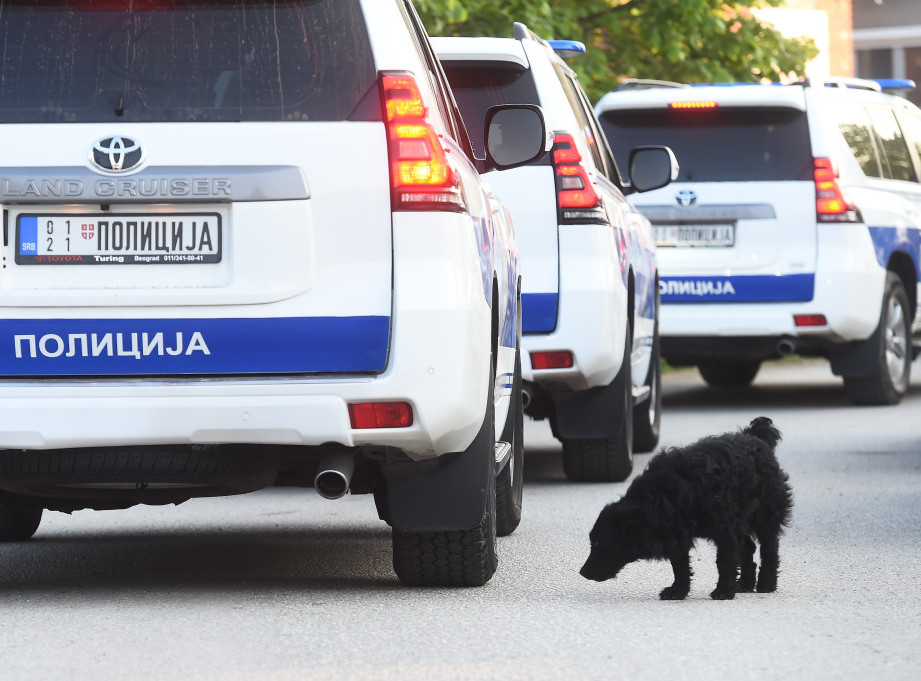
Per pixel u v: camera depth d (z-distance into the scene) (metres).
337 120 18.84
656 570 22.56
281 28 19.05
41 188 18.58
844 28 109.50
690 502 19.44
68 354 18.59
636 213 37.19
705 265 47.00
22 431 18.52
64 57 18.94
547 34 58.34
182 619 18.94
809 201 46.69
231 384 18.53
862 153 49.50
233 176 18.62
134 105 18.80
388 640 17.64
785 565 22.81
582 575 19.53
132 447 18.78
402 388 18.62
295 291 18.62
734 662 16.45
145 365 18.61
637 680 15.68
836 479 32.81
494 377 21.47
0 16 19.05
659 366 39.56
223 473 19.14
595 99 64.94
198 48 18.97
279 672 16.12
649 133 47.34
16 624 18.73
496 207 23.02
